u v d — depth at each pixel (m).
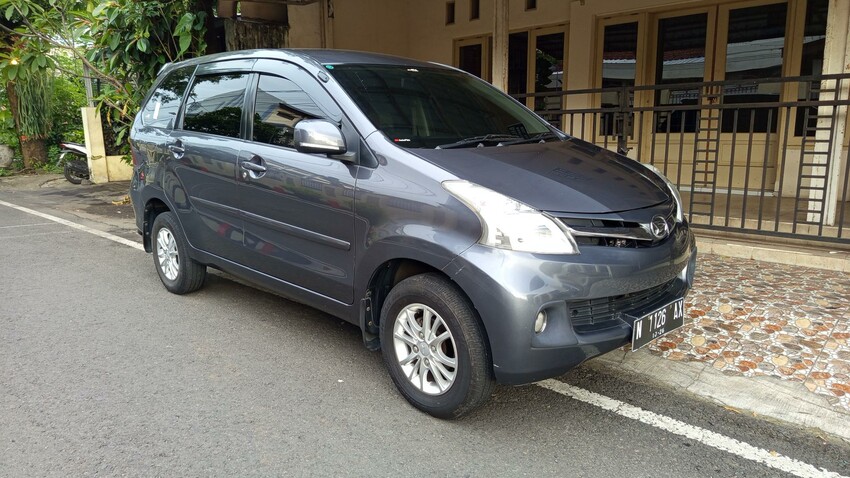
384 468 2.73
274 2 9.10
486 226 2.76
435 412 3.09
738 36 7.91
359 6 10.75
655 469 2.74
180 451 2.85
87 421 3.11
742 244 5.79
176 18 8.48
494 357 2.78
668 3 8.15
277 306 4.83
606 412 3.22
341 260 3.41
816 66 7.38
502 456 2.83
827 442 2.94
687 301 4.62
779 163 7.78
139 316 4.61
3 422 3.10
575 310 2.83
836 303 4.52
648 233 3.01
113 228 8.00
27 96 13.38
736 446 2.91
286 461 2.78
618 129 6.96
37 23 8.65
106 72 9.00
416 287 3.03
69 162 12.19
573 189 3.01
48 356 3.90
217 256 4.42
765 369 3.59
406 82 3.88
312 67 3.73
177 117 4.77
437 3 10.88
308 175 3.50
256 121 3.99
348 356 3.90
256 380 3.57
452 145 3.42
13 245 7.00
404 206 3.03
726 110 8.18
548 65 9.76
